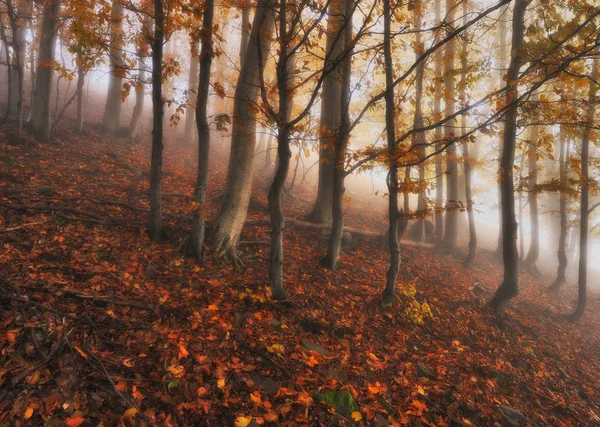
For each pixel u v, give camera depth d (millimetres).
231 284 6180
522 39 8367
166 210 8469
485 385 5879
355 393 4465
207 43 5645
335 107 10680
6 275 4301
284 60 5195
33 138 10562
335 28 6637
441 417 4699
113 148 13227
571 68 6617
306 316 5980
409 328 6988
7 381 3045
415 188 6559
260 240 8727
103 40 5695
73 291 4375
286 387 4184
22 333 3529
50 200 6867
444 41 5754
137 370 3693
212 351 4348
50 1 10266
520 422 5246
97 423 3025
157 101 6234
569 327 11680
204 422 3414
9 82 10992
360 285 8086
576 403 6730
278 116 5199
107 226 6641
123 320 4324
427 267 11852
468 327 8188
